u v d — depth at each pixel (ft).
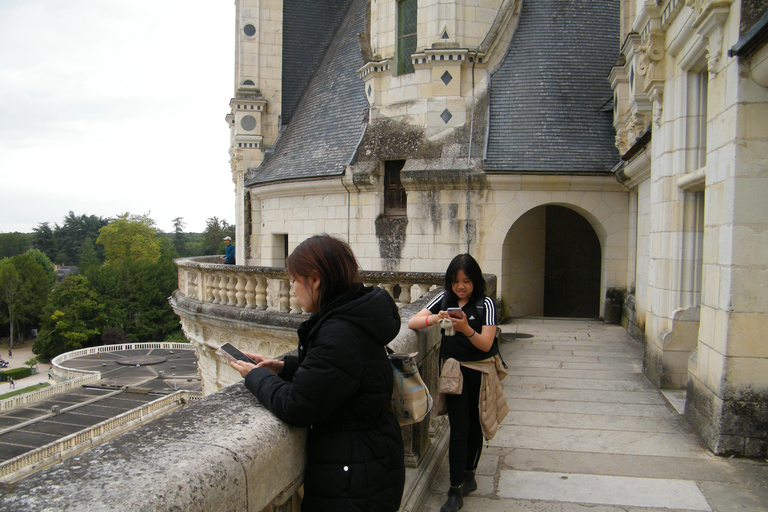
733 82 16.25
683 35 21.76
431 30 50.98
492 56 52.42
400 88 52.54
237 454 6.13
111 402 99.45
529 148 48.11
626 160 38.78
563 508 13.78
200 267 42.29
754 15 15.70
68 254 477.77
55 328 220.02
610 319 46.88
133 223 302.45
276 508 7.36
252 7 68.03
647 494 14.52
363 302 7.36
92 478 5.19
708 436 17.67
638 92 35.24
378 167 51.57
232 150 70.64
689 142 23.36
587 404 22.63
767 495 14.42
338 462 7.34
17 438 79.77
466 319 12.80
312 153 58.18
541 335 40.09
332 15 76.79
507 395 24.00
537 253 57.77
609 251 47.55
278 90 68.59
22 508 4.55
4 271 260.83
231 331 39.58
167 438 6.38
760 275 16.16
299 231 58.03
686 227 24.18
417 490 13.07
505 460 16.92
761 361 16.34
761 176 15.94
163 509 4.85
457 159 48.70
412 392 8.95
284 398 6.99
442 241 49.21
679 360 24.29
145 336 232.94
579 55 53.31
